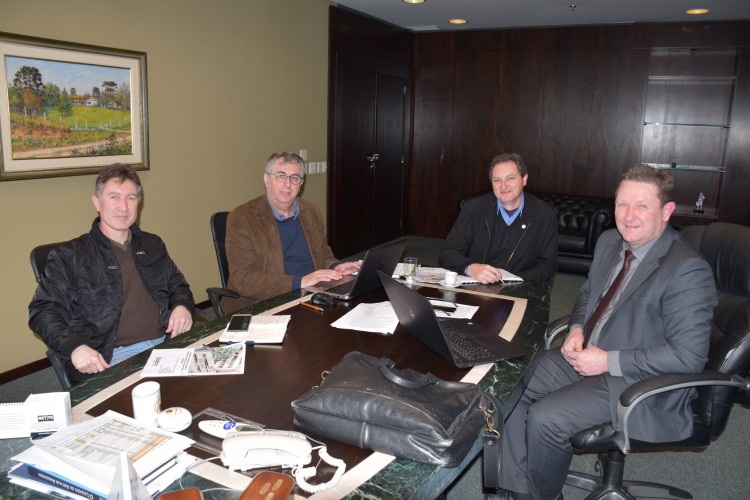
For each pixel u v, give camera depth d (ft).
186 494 3.13
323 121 18.76
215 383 4.87
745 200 20.22
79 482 3.41
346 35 19.25
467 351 5.53
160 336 7.63
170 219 13.41
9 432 4.01
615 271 6.90
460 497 7.20
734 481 7.74
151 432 3.93
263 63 15.74
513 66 22.52
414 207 25.41
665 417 5.76
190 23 13.24
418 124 24.56
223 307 8.91
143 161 12.40
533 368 5.60
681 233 7.41
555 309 15.48
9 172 9.85
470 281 8.40
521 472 6.49
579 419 5.83
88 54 10.89
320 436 4.07
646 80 20.86
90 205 11.51
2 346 10.23
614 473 6.69
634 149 21.49
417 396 4.03
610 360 5.80
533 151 22.86
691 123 20.81
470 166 24.03
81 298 6.97
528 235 9.68
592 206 19.63
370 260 7.04
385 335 6.09
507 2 17.69
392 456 3.86
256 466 3.71
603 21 20.52
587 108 21.76
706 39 19.76
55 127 10.52
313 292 7.56
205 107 13.98
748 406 6.40
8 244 10.11
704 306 5.63
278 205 8.97
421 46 23.76
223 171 14.82
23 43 9.77
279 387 4.82
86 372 6.07
